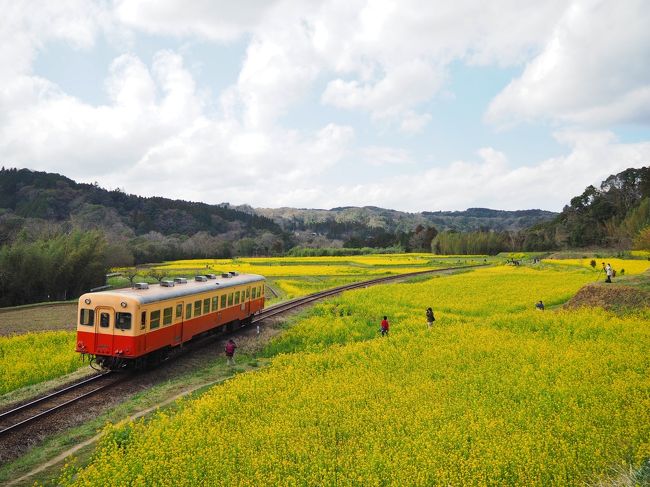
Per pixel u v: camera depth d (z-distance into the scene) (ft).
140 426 44.37
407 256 423.23
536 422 41.45
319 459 36.32
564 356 63.05
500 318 98.37
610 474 32.81
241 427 44.01
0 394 59.41
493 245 461.37
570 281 178.81
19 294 167.53
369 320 111.55
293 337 91.35
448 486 31.89
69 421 49.26
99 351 65.41
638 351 63.82
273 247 486.79
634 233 338.95
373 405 47.75
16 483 35.45
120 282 238.48
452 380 55.06
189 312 79.00
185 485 33.99
